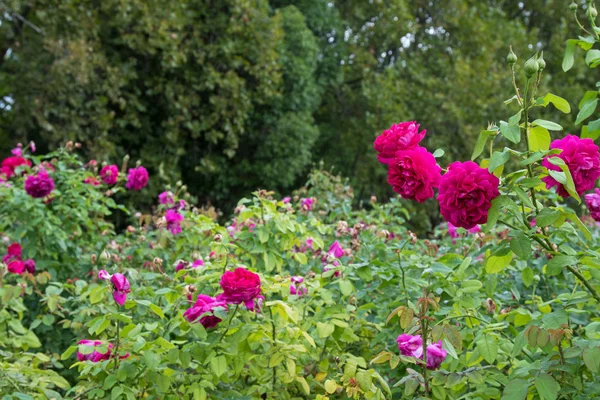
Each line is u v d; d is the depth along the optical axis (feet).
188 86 36.83
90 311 9.71
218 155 38.65
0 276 10.09
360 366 8.31
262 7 37.09
